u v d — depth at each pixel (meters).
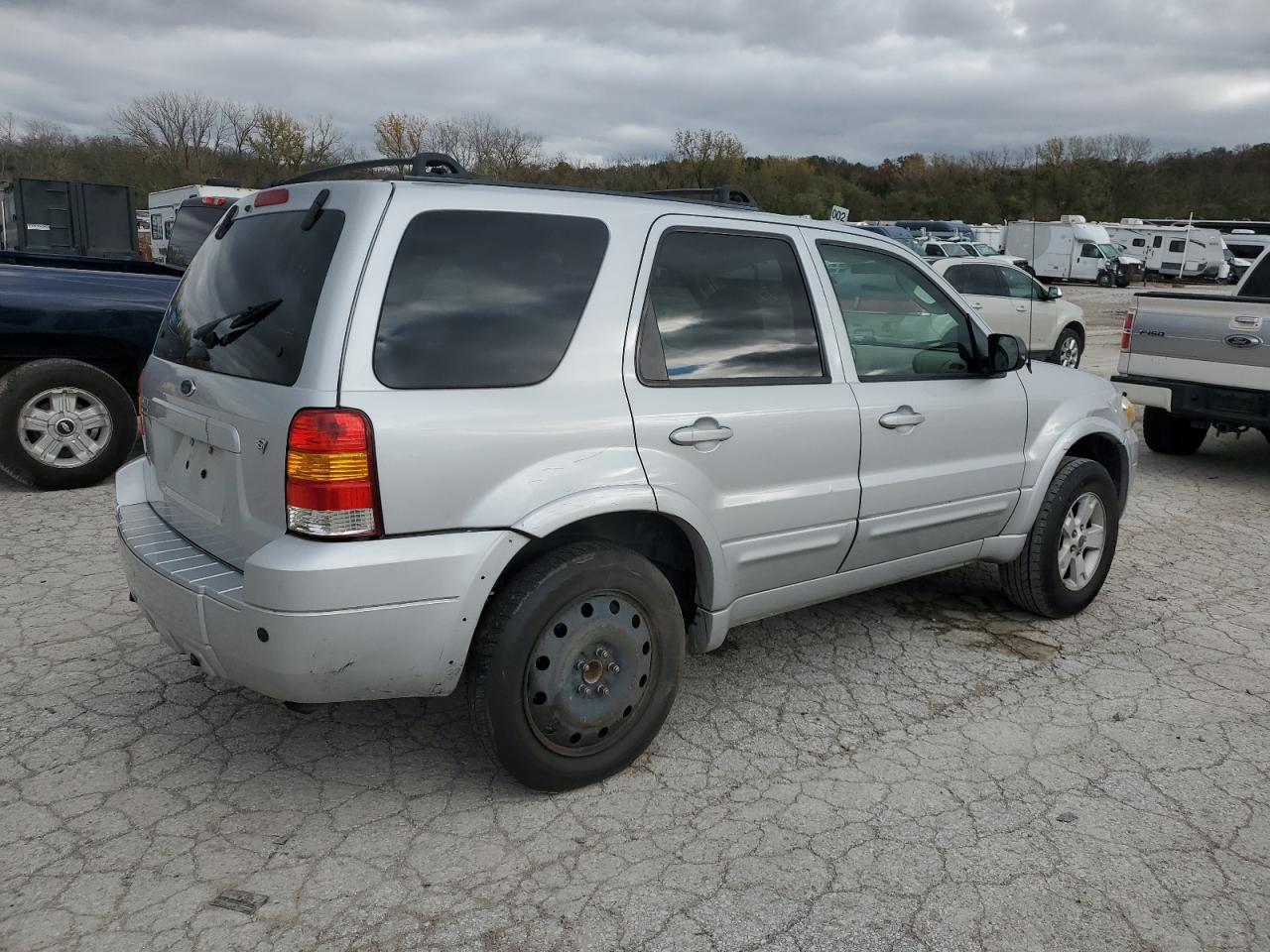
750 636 4.54
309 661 2.67
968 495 4.21
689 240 3.38
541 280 3.03
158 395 3.39
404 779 3.26
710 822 3.04
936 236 37.75
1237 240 48.88
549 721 3.04
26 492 6.45
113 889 2.68
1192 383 7.71
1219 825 3.07
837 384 3.72
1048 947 2.53
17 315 6.11
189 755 3.37
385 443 2.68
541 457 2.93
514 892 2.70
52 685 3.84
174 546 3.11
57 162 46.41
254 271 3.06
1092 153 68.81
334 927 2.55
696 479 3.28
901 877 2.79
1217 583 5.41
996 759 3.46
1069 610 4.77
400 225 2.80
